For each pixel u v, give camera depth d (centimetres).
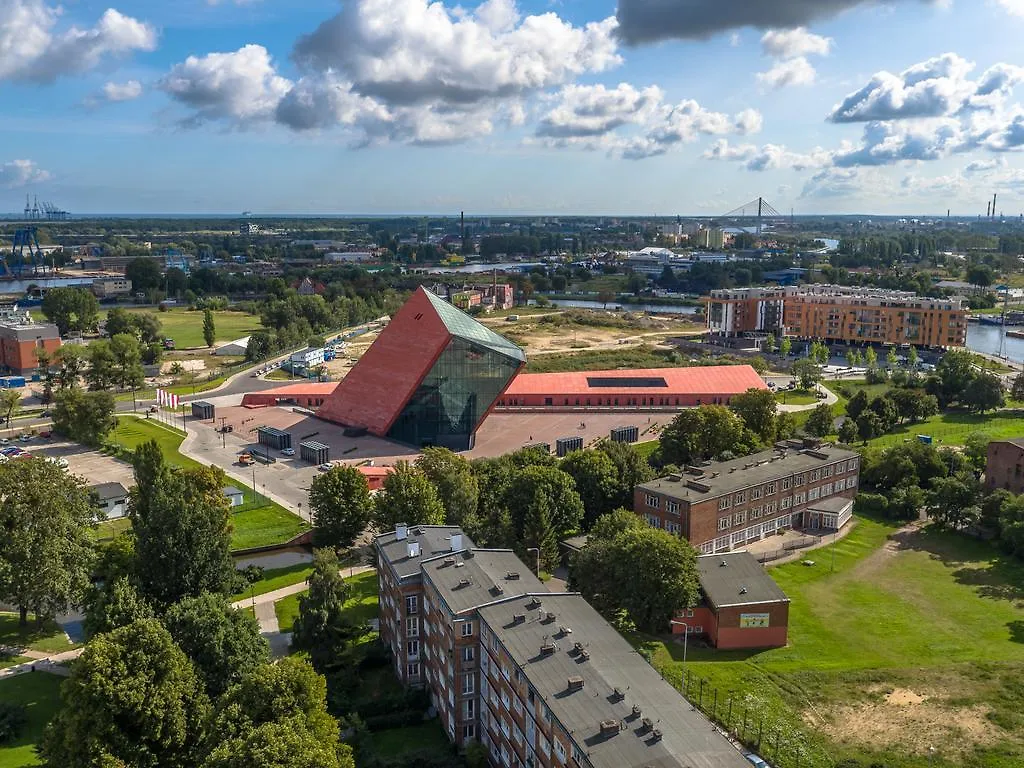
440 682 10112
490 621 9250
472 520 14375
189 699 8438
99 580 12975
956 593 13800
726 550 15600
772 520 16538
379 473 19125
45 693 10356
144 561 11262
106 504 16962
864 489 19162
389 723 10031
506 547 13588
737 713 10131
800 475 16975
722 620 11881
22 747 9119
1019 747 9456
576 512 15175
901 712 10225
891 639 12212
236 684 8762
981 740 9612
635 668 8562
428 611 10444
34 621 12594
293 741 7150
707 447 19550
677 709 7869
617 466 16812
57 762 7925
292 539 15938
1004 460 18025
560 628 9081
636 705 7781
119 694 7825
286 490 18862
